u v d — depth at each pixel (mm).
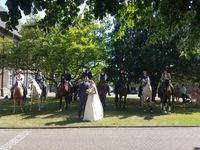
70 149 14086
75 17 7641
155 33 9742
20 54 36406
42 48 35719
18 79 28906
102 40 36969
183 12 7082
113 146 14797
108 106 33375
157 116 26484
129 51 36438
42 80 31312
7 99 41125
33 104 33906
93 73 37656
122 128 21391
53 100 38312
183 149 14211
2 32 5910
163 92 28703
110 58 37312
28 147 14555
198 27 7672
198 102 35625
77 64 37406
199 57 36656
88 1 7527
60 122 23406
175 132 19500
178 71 37219
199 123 23469
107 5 6223
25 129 21031
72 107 31625
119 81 31266
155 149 14180
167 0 7371
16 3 5129
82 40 35625
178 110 31031
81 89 24625
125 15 8875
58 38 34781
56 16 7422
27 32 35688
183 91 39094
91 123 22875
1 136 17906
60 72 37438
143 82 29453
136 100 42469
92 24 35750
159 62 35656
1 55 36969
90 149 14086
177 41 32906
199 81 38750
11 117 25812
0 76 51062
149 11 8695
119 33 10250
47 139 16766
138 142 15867
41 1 5594
